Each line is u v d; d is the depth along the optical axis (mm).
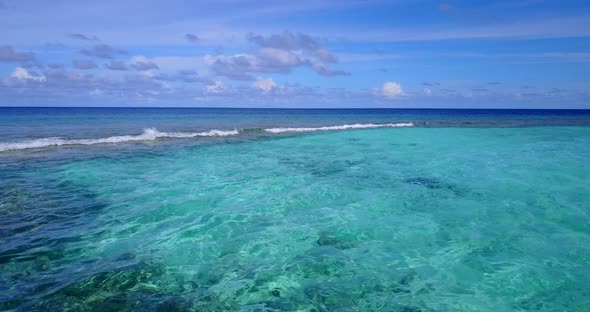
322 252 6191
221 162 13812
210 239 6625
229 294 4855
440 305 4711
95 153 14938
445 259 5977
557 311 4582
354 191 9914
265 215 7957
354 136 23172
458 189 10148
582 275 5445
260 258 5926
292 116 56531
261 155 15586
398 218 7875
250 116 53688
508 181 11008
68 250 5973
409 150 17359
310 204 8773
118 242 6375
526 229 7262
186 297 4738
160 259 5777
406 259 5973
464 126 31953
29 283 4867
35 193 9086
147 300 4609
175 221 7484
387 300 4801
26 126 26109
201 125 30344
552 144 19344
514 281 5289
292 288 5043
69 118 36844
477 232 7109
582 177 11500
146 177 11125
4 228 6793
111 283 4969
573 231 7168
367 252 6215
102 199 8797
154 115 49219
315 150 17219
